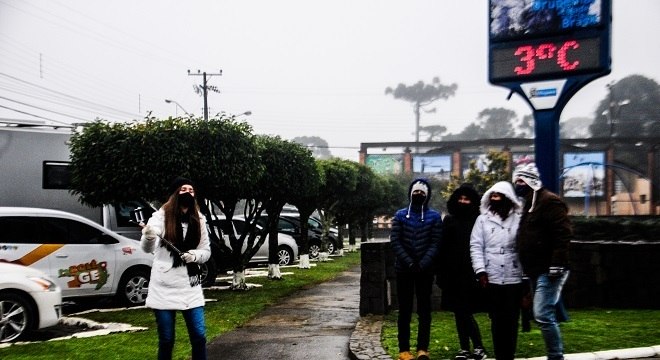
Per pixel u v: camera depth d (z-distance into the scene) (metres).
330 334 8.02
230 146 11.69
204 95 39.69
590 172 50.12
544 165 8.36
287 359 6.64
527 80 8.52
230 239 13.41
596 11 8.06
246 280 15.34
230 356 6.81
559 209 5.30
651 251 9.00
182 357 6.77
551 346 5.34
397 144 59.72
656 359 6.04
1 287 7.83
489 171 41.25
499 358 5.61
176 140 11.16
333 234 26.62
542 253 5.35
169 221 5.15
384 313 8.96
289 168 13.77
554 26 8.32
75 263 10.27
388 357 6.31
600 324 7.64
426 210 6.20
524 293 5.96
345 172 23.62
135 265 10.94
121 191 11.18
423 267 5.96
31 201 14.28
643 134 63.00
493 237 5.64
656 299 8.97
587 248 9.15
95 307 10.97
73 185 11.85
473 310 6.15
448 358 6.24
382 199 32.53
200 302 5.23
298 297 11.96
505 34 8.64
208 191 12.03
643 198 48.84
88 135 11.36
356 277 16.16
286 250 20.22
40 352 7.04
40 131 14.52
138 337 7.93
